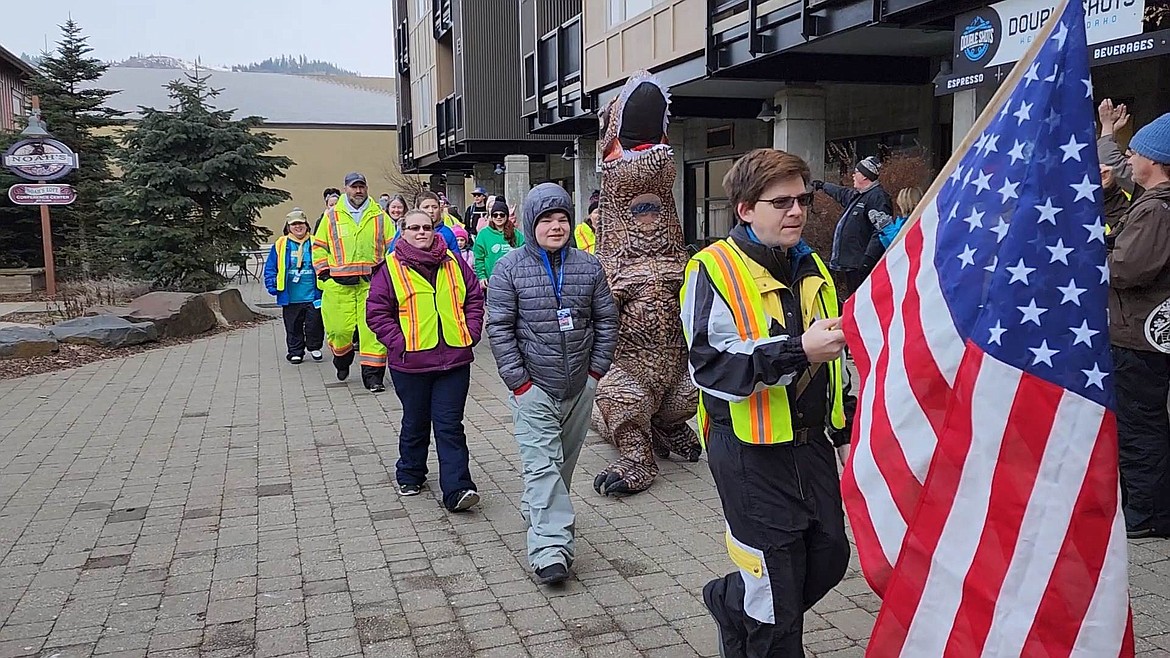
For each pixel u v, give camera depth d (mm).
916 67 11109
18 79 32750
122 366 10930
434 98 27688
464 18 22469
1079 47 2004
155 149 17750
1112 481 1963
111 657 3664
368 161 45500
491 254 10930
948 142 11680
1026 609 2008
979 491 2062
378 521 5234
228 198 18156
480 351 11828
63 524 5238
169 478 6152
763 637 2766
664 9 12289
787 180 2689
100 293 15516
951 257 2145
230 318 15508
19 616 4047
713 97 13586
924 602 2141
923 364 2164
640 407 5547
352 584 4352
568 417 4516
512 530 5055
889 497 2225
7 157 16266
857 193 8211
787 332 2727
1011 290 2010
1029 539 2004
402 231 5375
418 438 5602
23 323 14453
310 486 5934
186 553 4773
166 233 17531
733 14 10492
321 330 11141
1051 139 2002
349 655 3648
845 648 3574
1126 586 1978
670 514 5227
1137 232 4164
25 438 7301
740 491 2771
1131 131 9055
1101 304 1974
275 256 10938
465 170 31141
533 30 18141
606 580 4324
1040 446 1989
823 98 11898
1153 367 4379
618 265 5648
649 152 5586
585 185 18500
